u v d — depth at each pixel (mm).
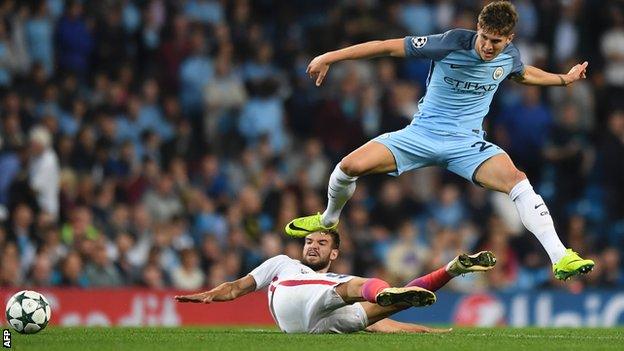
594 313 39281
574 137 48406
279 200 42500
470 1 50969
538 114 47938
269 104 46469
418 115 23141
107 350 19234
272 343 20359
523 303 38844
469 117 22875
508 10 21875
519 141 47750
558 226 46469
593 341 21797
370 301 21312
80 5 45594
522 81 23562
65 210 39219
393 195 43500
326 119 46406
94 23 45938
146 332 23922
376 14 49844
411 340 21125
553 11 51906
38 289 33781
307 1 51625
